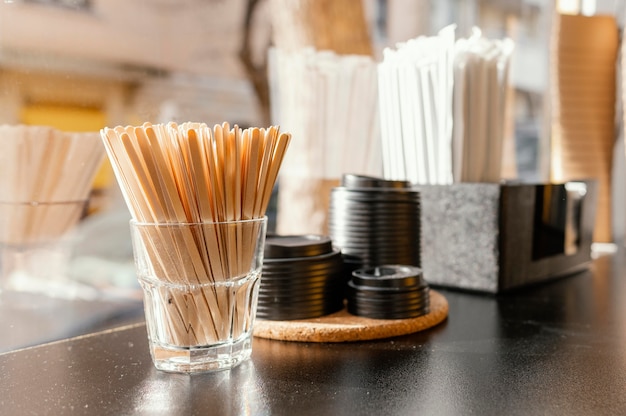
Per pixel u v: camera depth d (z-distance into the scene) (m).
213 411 0.57
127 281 1.15
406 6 2.20
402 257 1.04
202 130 0.64
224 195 0.66
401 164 1.30
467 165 1.23
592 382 0.65
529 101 2.56
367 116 1.39
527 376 0.67
